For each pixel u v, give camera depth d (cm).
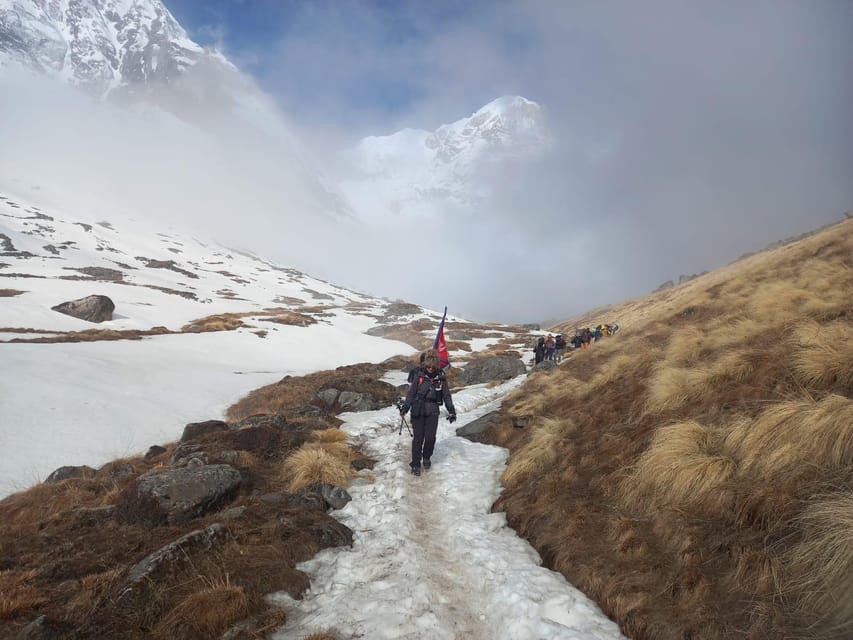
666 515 470
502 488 692
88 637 344
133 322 4338
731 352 765
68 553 480
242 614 383
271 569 443
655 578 404
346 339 4709
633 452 616
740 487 448
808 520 377
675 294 4681
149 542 495
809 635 310
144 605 379
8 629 352
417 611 409
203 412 1722
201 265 11644
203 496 577
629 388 876
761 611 338
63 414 1388
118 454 1219
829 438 436
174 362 2530
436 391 789
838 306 795
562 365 1527
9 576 426
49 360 1900
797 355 616
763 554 372
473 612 420
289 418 1238
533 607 405
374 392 1700
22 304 3903
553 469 668
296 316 6075
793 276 1455
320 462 729
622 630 376
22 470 1058
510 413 1043
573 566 455
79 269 6888
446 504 657
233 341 3697
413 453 778
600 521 510
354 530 579
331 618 395
